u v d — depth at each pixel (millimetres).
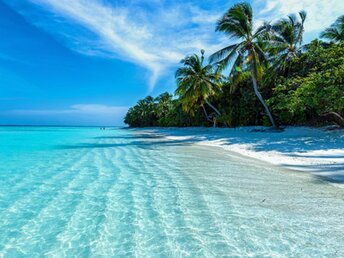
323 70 16094
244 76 24969
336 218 4031
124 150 14016
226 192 5492
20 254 3188
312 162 8500
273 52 24297
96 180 6801
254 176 6906
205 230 3732
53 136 29609
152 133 37312
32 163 9656
